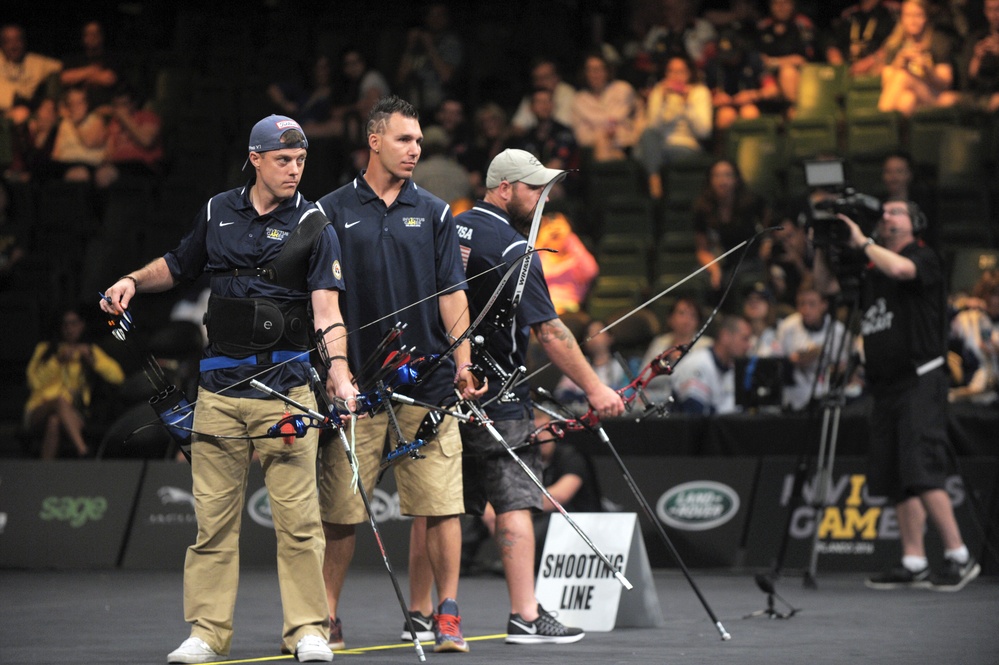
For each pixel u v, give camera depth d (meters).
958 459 25.08
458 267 15.60
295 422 14.02
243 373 14.52
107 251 40.88
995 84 39.88
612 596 17.48
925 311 22.62
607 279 36.88
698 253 35.78
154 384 14.95
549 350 16.30
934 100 40.28
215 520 14.66
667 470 26.30
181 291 39.72
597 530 17.84
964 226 35.75
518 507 16.27
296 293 14.68
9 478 27.70
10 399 37.09
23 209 43.31
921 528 22.98
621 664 14.10
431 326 15.61
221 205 14.77
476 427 16.27
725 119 41.59
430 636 16.52
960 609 19.53
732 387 28.48
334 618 15.66
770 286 33.31
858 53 42.31
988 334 28.72
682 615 19.00
